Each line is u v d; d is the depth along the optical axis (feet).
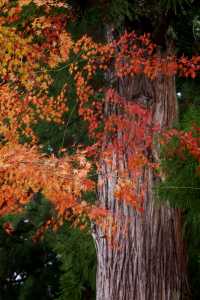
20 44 24.00
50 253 49.14
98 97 27.35
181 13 25.53
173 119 24.32
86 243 31.07
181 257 22.86
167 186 14.30
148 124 22.80
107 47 24.18
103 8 22.74
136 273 22.21
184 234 22.95
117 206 23.02
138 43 24.67
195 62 23.97
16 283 48.83
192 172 14.25
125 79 24.97
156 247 22.48
